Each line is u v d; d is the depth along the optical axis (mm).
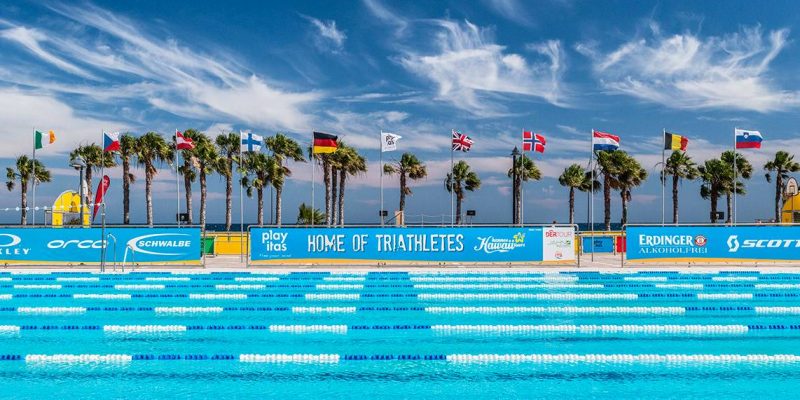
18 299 14594
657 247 20188
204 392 7211
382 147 27031
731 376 7844
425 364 8438
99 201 29125
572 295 15078
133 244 20406
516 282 17562
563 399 6980
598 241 29016
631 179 47656
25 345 9688
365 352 9234
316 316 12461
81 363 8492
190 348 9484
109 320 11977
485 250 20375
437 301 14305
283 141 49625
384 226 20344
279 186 49625
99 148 50156
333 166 49062
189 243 20453
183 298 14797
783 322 11695
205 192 50156
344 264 20328
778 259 20266
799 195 33750
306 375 7906
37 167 53656
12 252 20172
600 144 24438
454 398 7012
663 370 8133
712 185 49250
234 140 50094
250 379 7719
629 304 13781
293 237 20375
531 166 49938
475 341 10000
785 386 7418
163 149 48375
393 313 12789
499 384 7523
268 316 12445
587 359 8680
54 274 19031
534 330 10875
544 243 20453
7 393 7156
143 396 7062
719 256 20250
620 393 7176
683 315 12500
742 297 14789
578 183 53188
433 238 20312
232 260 24453
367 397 7047
